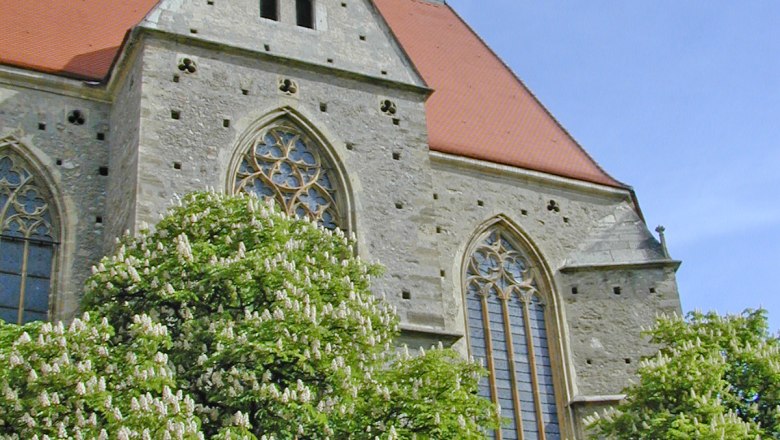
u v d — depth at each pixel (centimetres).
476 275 4722
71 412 2417
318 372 2759
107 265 3048
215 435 2550
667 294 4900
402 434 2684
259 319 2812
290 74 4278
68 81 4266
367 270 3384
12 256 3944
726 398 3619
